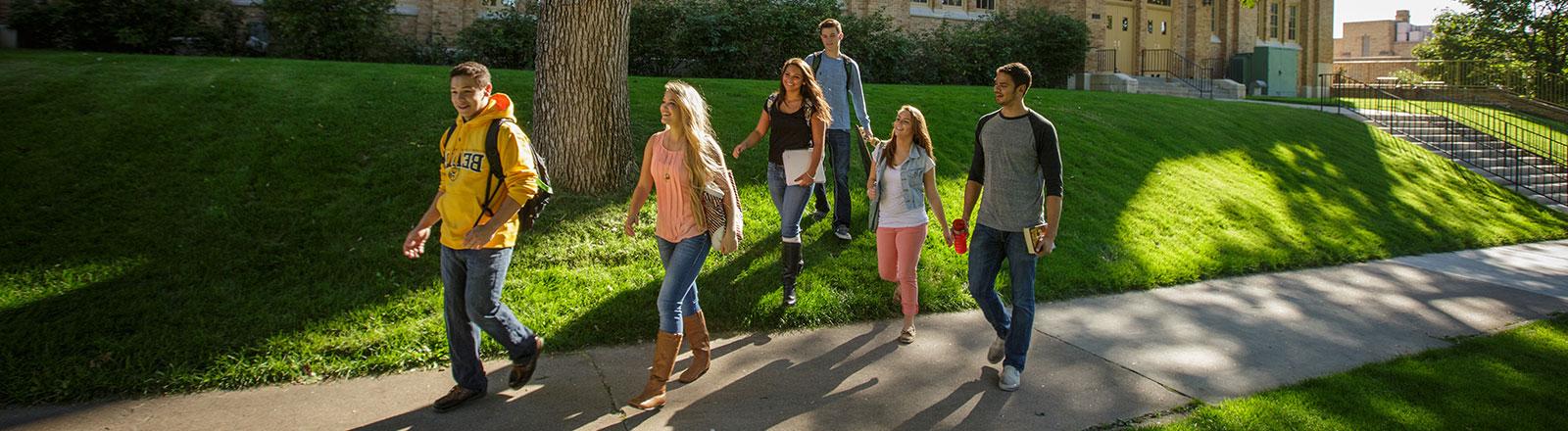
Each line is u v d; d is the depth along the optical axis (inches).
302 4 528.1
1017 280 174.6
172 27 514.9
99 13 490.3
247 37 551.5
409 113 324.2
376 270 214.4
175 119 289.1
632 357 188.7
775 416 157.6
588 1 272.1
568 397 164.1
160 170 253.9
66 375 159.5
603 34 274.7
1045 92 569.0
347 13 536.1
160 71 348.2
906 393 171.5
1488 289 296.4
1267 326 232.4
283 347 176.2
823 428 152.6
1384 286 294.8
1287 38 1168.8
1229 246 326.3
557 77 275.1
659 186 165.2
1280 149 518.0
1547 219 498.0
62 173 243.9
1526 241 438.3
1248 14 1099.9
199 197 241.4
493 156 143.9
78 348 169.3
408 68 427.8
